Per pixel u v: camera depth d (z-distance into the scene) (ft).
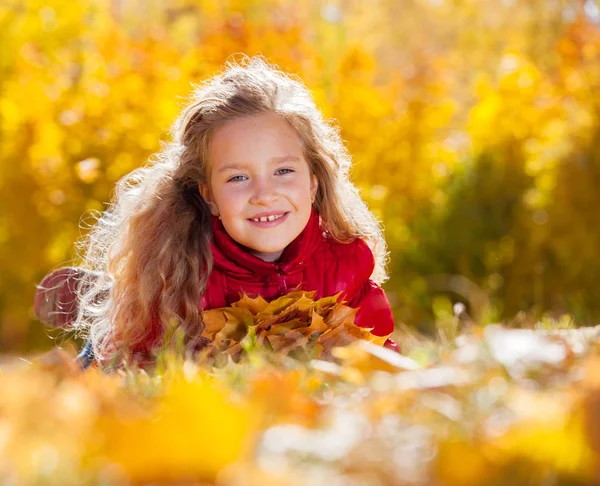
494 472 2.87
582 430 2.97
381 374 4.42
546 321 8.39
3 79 28.50
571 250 24.94
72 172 24.48
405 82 27.99
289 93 9.14
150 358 8.50
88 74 26.45
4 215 25.03
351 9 54.24
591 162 25.08
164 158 10.10
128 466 2.91
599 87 25.76
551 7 42.96
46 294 10.46
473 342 4.87
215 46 25.46
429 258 26.13
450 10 53.72
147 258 8.72
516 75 27.22
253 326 7.59
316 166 9.43
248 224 8.72
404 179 26.23
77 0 29.84
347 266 9.26
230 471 2.81
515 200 26.50
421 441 2.95
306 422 3.48
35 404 3.32
